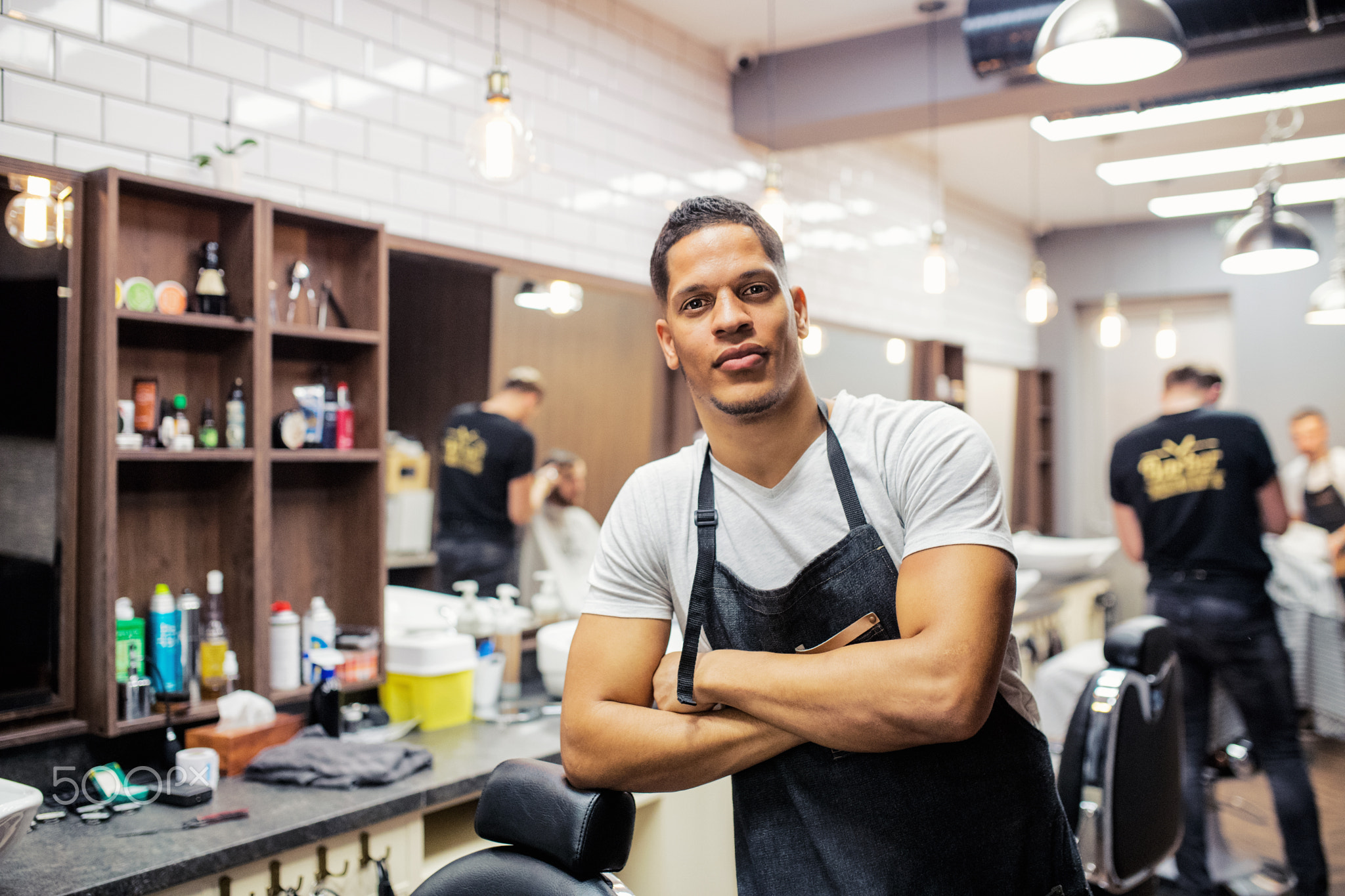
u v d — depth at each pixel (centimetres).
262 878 191
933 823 120
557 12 338
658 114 384
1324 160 574
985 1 336
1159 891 349
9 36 204
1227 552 351
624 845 122
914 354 580
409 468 290
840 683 114
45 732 204
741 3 372
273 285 255
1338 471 560
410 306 289
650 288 376
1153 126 481
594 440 357
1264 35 326
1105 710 211
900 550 123
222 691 232
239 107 245
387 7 280
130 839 184
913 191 577
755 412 119
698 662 125
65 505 211
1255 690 349
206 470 242
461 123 303
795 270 467
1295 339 699
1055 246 789
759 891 129
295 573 265
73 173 211
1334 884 351
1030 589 499
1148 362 771
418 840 219
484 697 287
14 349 203
